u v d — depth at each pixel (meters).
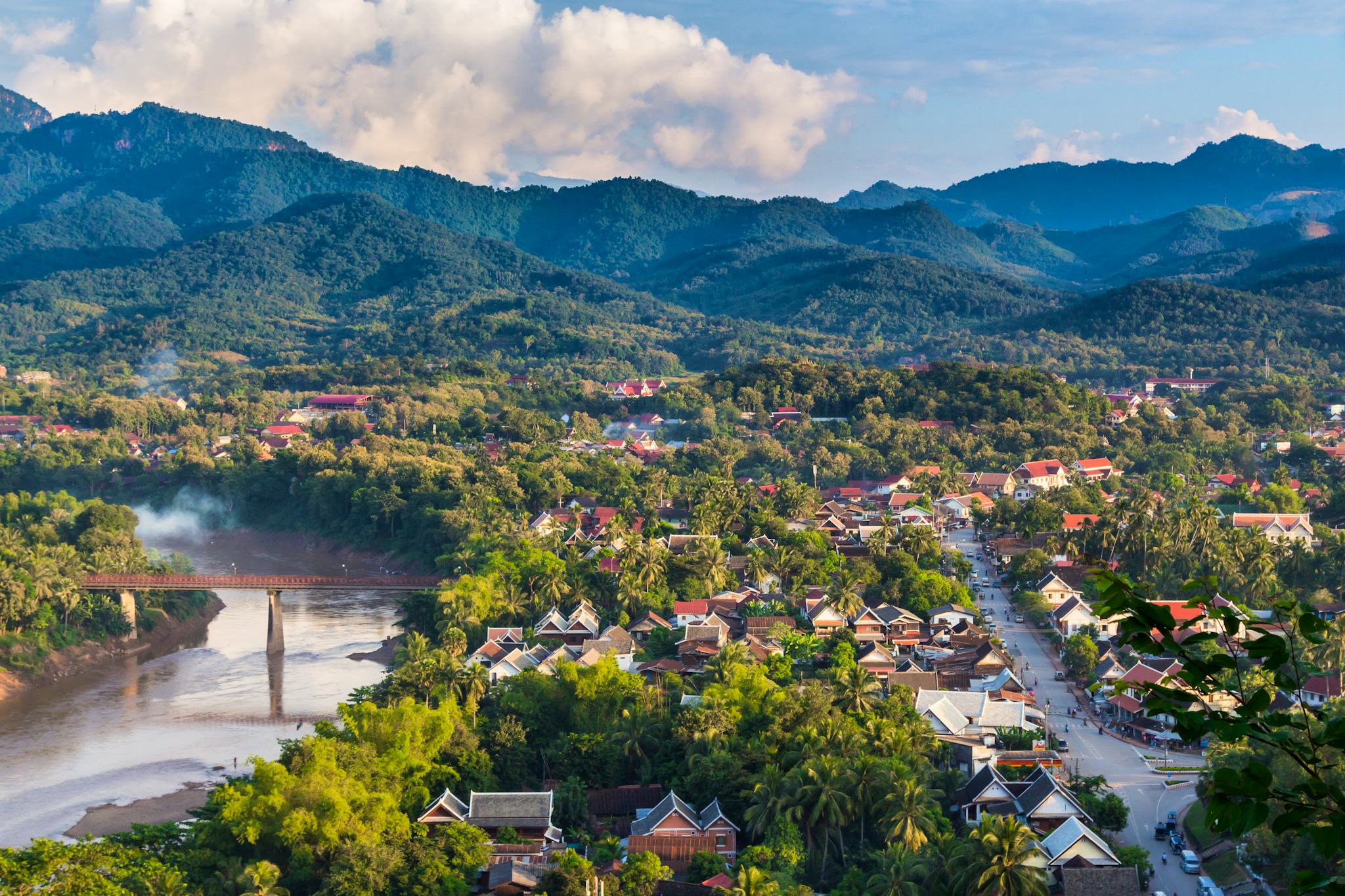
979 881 119.50
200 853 136.38
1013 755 163.25
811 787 141.25
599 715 177.88
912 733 162.00
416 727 159.50
